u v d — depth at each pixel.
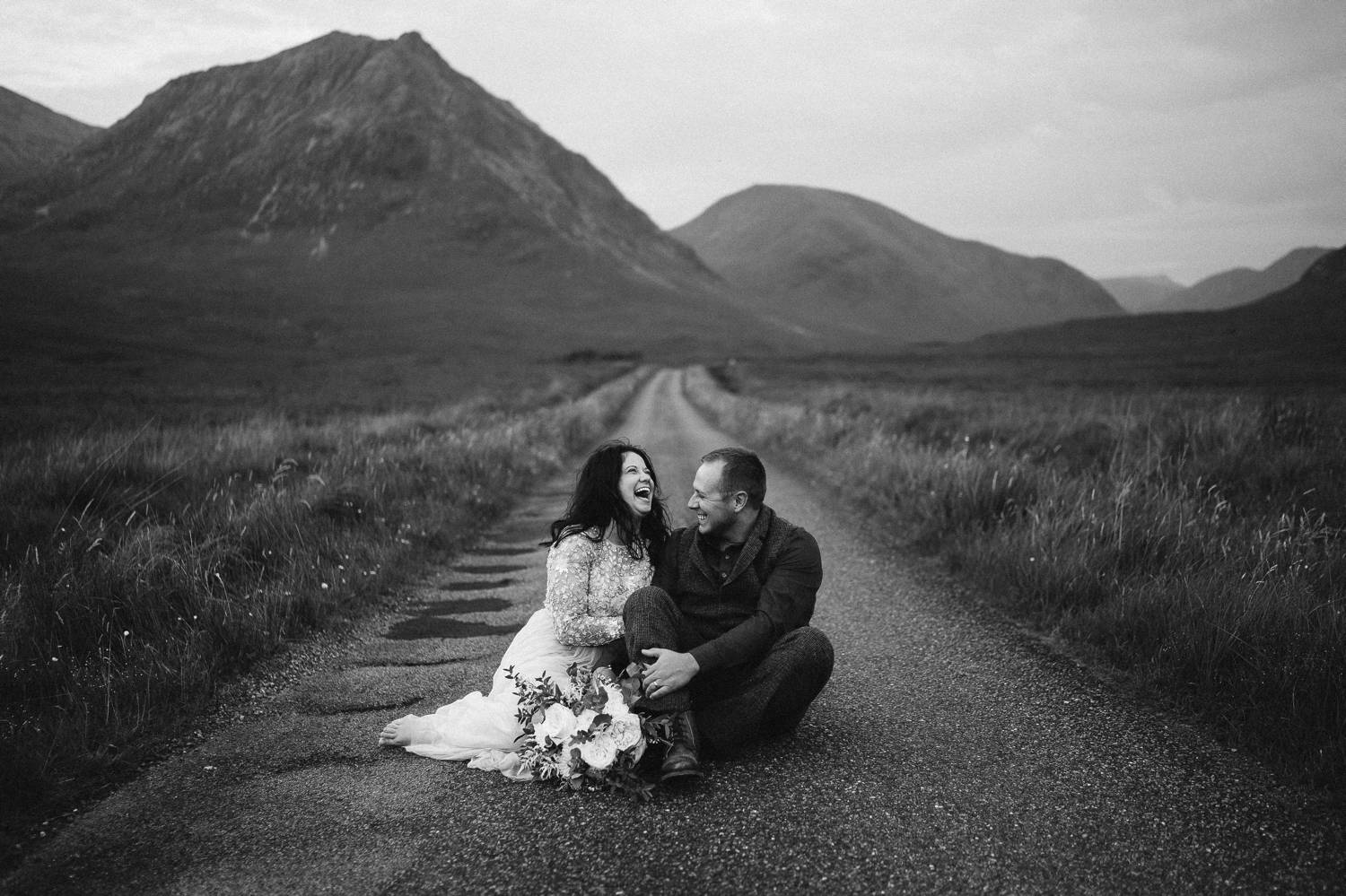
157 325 113.12
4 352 59.78
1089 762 3.41
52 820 3.01
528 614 5.86
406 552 7.17
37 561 5.08
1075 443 11.46
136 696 3.87
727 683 3.58
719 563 3.68
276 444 11.89
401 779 3.40
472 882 2.66
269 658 4.73
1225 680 3.97
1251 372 42.91
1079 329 146.62
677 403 38.88
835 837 2.88
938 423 15.16
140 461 8.99
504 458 12.77
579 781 3.27
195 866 2.75
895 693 4.25
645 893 2.57
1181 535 5.70
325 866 2.75
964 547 7.00
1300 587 4.51
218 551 5.73
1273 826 2.90
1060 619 5.24
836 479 11.90
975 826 2.93
